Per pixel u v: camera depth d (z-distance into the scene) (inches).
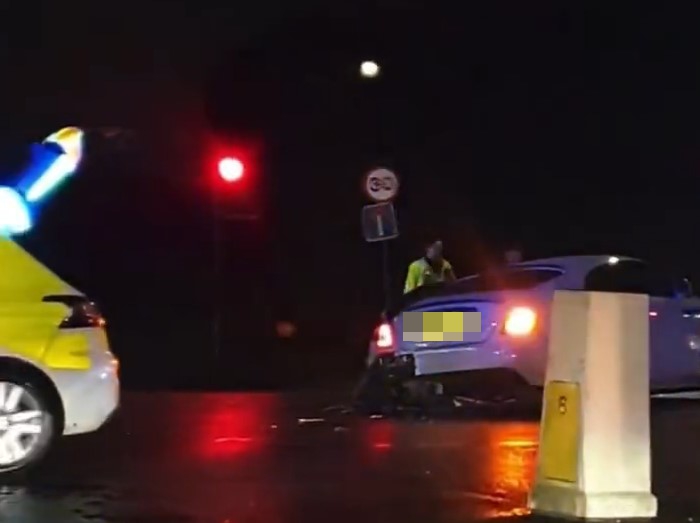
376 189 685.3
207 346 914.1
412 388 527.2
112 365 381.4
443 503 327.9
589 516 302.8
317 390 672.4
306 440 451.8
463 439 452.8
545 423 314.5
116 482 360.8
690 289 553.3
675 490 351.6
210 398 617.9
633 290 539.5
